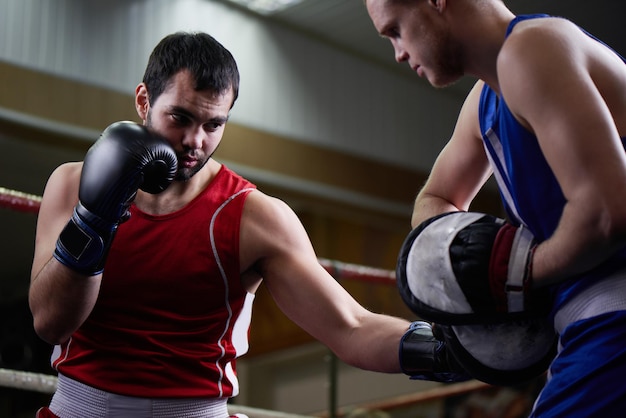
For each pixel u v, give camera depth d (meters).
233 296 1.74
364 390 8.05
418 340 1.66
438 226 1.37
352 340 1.74
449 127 8.82
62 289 1.58
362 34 7.90
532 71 1.24
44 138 6.39
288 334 8.45
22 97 6.10
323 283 1.77
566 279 1.27
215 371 1.73
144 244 1.70
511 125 1.35
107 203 1.57
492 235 1.31
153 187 1.62
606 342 1.26
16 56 6.09
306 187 7.68
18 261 9.42
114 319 1.69
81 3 6.44
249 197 1.78
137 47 6.67
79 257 1.56
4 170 7.16
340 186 7.84
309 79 7.75
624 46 7.89
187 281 1.70
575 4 7.37
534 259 1.27
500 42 1.34
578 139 1.19
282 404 8.38
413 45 1.39
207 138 1.68
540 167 1.32
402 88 8.48
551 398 1.30
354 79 8.10
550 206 1.32
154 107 1.68
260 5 7.39
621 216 1.16
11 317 9.38
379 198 8.14
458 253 1.32
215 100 1.66
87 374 1.67
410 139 8.45
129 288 1.69
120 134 1.60
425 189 1.73
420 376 1.66
